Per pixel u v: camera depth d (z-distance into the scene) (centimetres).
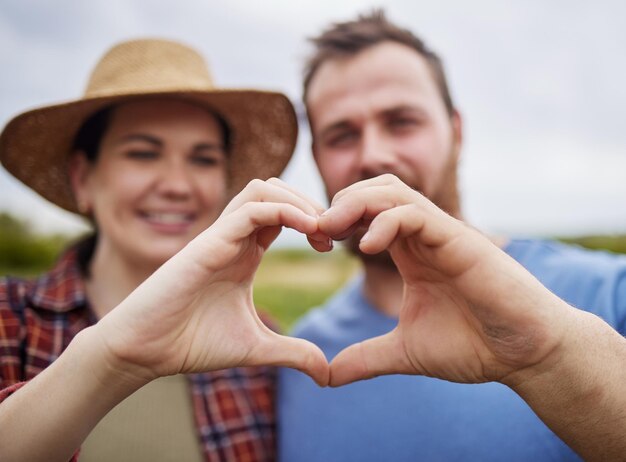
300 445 50
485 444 44
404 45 57
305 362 33
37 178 65
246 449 50
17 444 30
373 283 56
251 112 63
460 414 46
